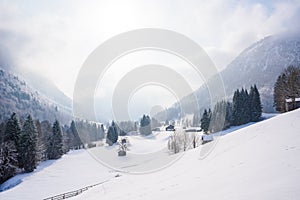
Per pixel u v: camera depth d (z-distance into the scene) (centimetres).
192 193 784
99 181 2631
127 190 1326
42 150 4391
